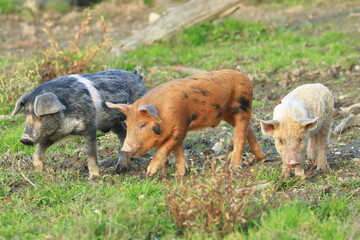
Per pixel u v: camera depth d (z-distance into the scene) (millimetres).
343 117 18281
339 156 14984
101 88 14445
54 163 15492
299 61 24531
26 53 28219
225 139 16922
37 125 13250
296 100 13594
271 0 40875
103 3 42344
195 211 10414
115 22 38000
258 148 14711
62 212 11656
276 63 24375
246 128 14062
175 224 10797
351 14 34625
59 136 13805
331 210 11266
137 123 12414
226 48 28125
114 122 14875
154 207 11523
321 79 22797
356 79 22484
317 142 14492
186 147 16391
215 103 13195
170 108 12453
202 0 29938
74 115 13695
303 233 10039
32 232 10695
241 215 10516
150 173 12719
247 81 13898
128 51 27547
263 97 21219
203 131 17938
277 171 13711
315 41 28438
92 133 14102
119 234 10234
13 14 40438
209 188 10375
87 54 22609
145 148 12562
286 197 11906
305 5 39281
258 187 12445
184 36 29078
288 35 29953
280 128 12836
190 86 12914
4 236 10500
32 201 12383
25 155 16234
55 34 34812
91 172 14180
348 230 10211
